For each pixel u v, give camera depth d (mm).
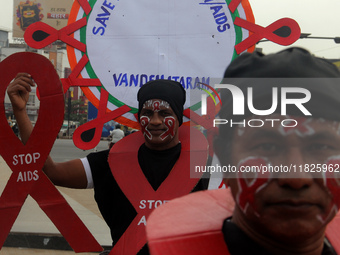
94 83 2730
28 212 5887
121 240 2217
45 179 2223
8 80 2281
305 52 839
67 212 2201
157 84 2389
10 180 2238
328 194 753
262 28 2598
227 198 1000
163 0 2715
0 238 2217
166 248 846
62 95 2195
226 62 2652
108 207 2385
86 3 2746
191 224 897
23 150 2232
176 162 2266
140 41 2729
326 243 904
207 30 2684
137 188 2256
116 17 2746
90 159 2457
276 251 814
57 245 4766
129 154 2328
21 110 2312
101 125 2721
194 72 2684
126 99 2727
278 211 755
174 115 2320
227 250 852
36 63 2223
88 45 2748
